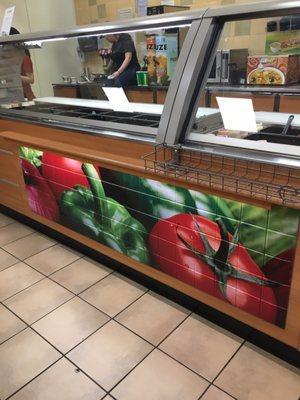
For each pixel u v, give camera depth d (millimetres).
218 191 1455
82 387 1580
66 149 2158
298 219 1319
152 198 1834
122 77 3949
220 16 1545
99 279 2322
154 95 3703
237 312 1729
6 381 1624
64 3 5629
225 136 1629
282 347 1659
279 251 1432
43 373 1657
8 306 2107
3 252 2684
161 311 2014
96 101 2576
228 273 1666
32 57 5277
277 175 1375
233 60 3512
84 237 2488
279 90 3008
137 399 1517
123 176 1918
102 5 5293
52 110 2639
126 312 2018
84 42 5133
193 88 1613
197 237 1720
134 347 1778
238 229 1528
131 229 2066
